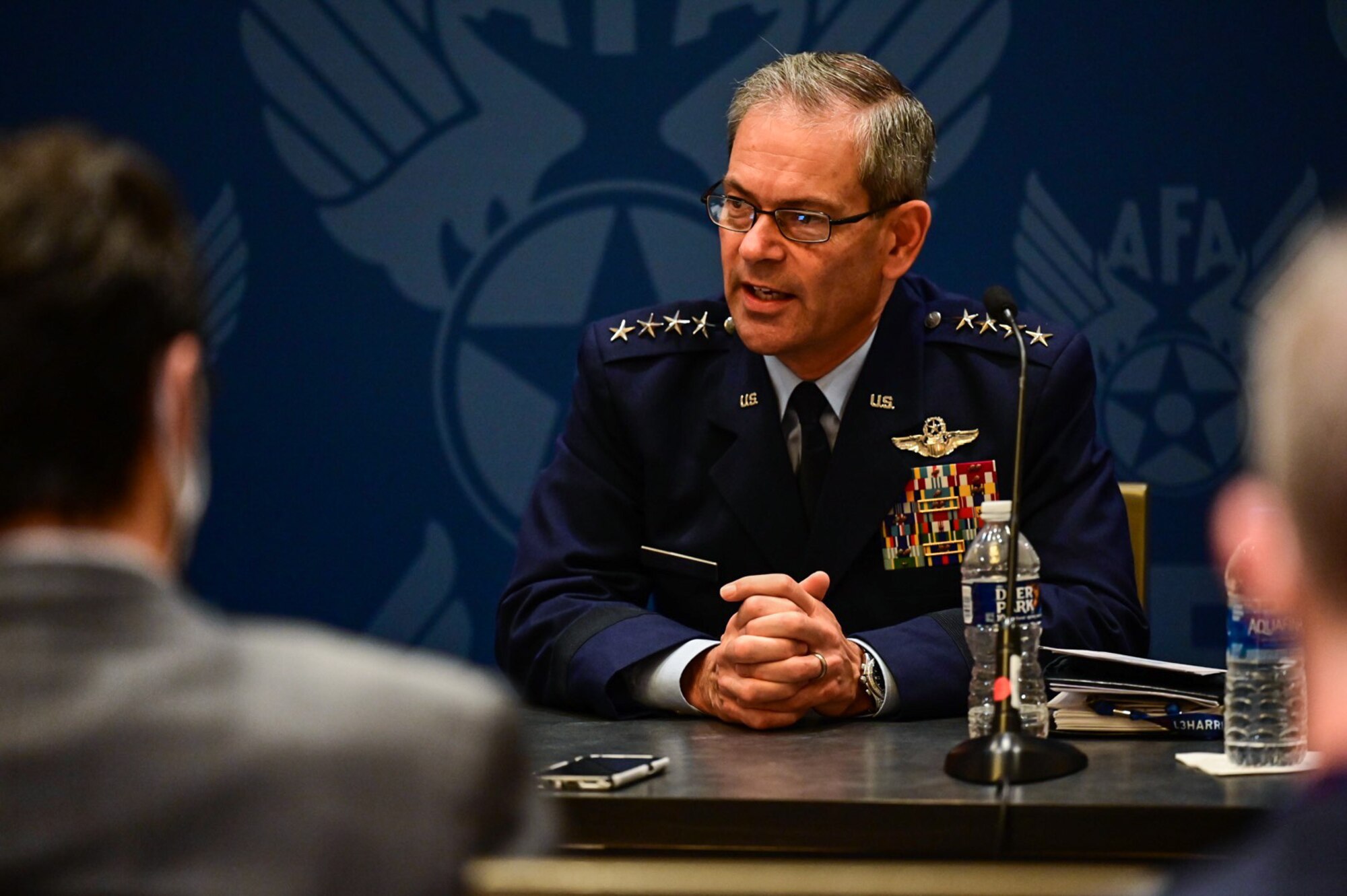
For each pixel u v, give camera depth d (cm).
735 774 456
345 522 1152
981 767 442
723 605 662
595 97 1138
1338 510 187
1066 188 1123
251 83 1143
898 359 665
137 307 232
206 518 1148
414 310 1147
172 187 264
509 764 242
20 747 211
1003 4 1118
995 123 1123
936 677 562
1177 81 1115
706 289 1141
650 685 577
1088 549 634
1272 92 1113
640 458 678
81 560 224
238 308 1148
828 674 541
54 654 218
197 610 242
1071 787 434
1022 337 672
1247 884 192
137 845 209
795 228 616
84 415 227
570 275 1144
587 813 421
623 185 1140
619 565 674
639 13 1132
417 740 228
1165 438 1127
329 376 1149
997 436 652
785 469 659
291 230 1146
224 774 214
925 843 414
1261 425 202
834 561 646
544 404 1148
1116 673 520
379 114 1142
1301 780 443
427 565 1152
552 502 678
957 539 648
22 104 1142
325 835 215
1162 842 408
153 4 1141
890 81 641
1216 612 1127
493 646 1154
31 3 1141
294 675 229
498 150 1141
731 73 1133
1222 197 1118
